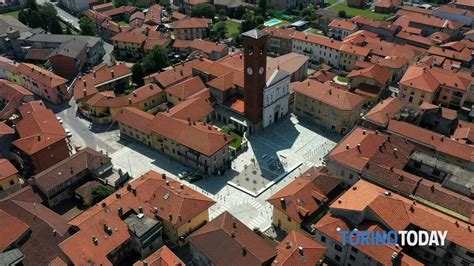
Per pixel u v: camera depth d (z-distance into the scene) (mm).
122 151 136875
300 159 132625
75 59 187125
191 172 126062
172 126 130250
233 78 155000
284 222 102938
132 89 174375
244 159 132625
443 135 134500
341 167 115375
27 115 138375
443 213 97312
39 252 92125
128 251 95688
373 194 95938
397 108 141375
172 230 97938
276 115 151500
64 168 115625
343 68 197500
